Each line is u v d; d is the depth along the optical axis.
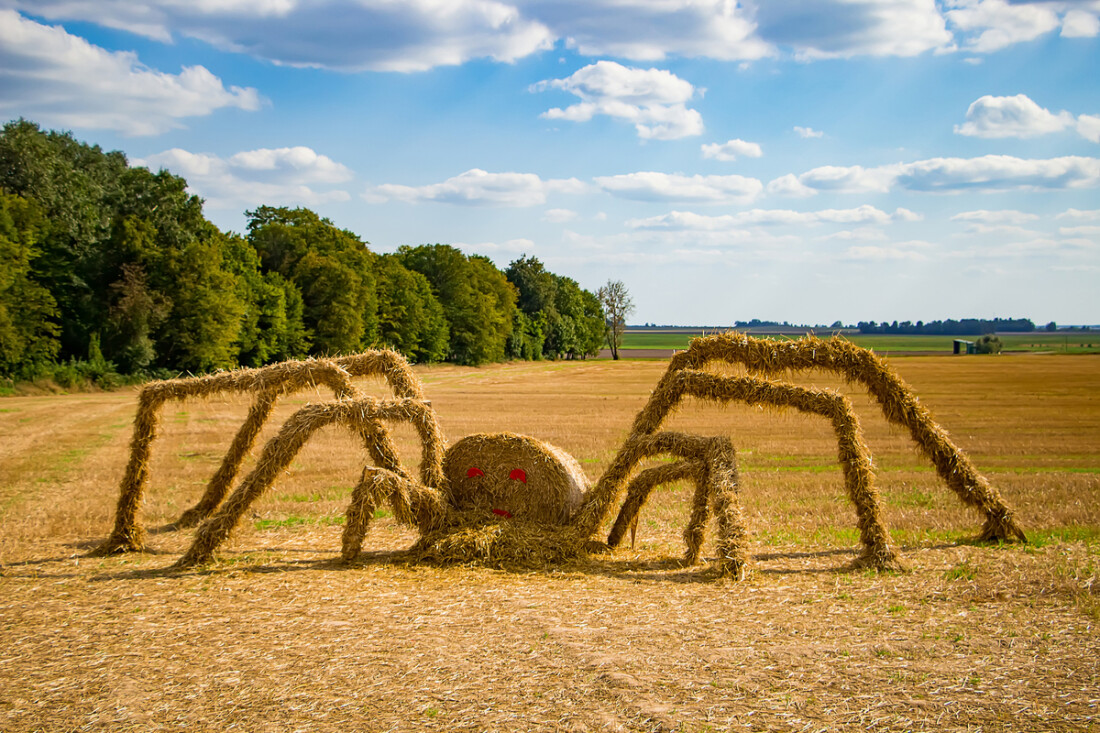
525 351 113.00
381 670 5.61
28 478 16.09
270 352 63.03
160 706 5.03
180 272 52.03
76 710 4.98
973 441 21.78
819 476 15.89
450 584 8.35
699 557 9.41
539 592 7.98
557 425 26.98
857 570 8.80
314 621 6.93
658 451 10.09
